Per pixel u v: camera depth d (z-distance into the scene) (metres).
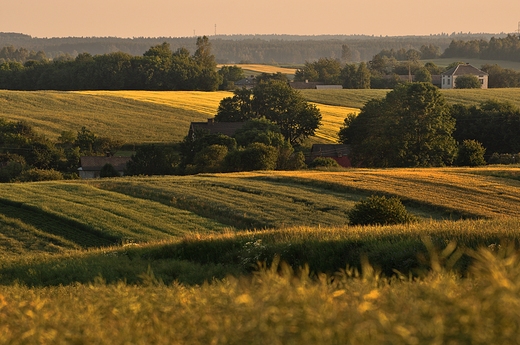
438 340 6.53
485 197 89.56
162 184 102.50
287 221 76.19
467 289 7.74
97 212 81.12
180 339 8.48
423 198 87.88
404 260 30.73
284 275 9.20
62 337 8.88
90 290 15.82
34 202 86.06
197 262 39.66
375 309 7.40
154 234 70.69
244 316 7.81
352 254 33.38
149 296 11.53
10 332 9.47
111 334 8.98
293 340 7.05
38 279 36.22
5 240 69.75
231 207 84.12
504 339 6.43
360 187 96.25
